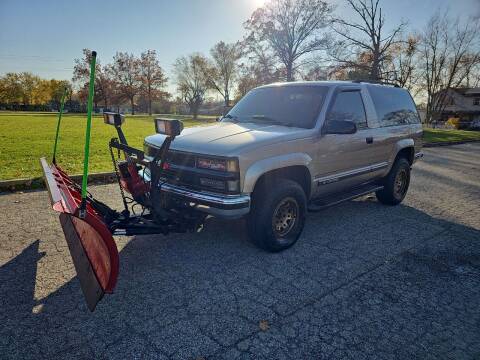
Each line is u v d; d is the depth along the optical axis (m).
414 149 6.46
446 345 2.60
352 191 5.23
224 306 2.97
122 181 3.78
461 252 4.26
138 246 4.12
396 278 3.57
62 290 3.12
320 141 4.25
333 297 3.18
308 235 4.69
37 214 4.99
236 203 3.37
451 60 43.62
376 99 5.43
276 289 3.27
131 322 2.73
